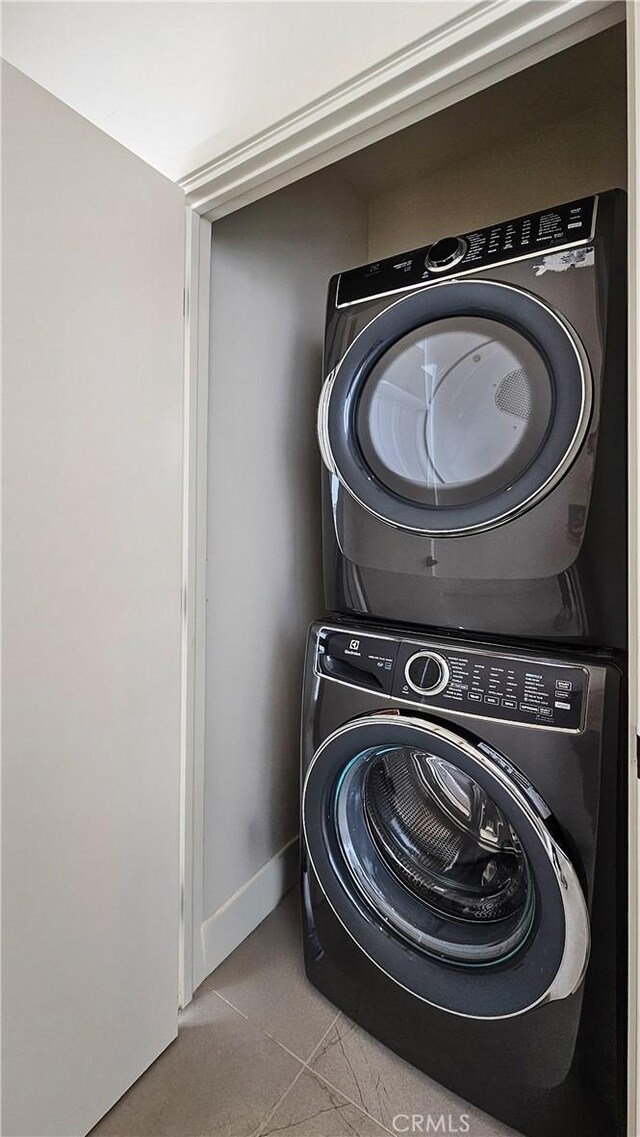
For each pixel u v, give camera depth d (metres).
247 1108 1.23
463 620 1.23
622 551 1.09
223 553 1.60
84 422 1.08
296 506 1.92
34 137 0.96
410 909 1.30
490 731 1.09
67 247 1.03
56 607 1.03
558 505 1.09
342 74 1.09
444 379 1.25
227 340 1.58
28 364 0.97
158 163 1.37
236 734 1.68
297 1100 1.25
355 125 1.14
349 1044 1.37
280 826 1.91
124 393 1.16
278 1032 1.41
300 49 1.15
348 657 1.31
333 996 1.45
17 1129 1.01
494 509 1.14
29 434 0.97
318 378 2.00
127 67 1.41
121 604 1.18
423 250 1.33
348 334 1.42
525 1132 1.14
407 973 1.24
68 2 1.50
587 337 1.08
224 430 1.58
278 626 1.86
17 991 1.00
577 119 1.84
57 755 1.05
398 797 1.36
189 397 1.40
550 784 1.03
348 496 1.39
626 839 1.02
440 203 2.12
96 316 1.09
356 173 2.13
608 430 1.07
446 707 1.14
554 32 0.94
